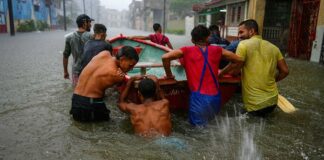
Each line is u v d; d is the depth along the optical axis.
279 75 5.14
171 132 4.22
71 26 75.56
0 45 17.61
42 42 20.41
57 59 11.74
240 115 5.10
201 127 4.42
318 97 6.55
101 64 4.48
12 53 13.55
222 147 3.80
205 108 4.36
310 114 5.28
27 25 39.34
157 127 3.98
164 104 4.14
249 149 3.78
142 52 8.17
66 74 6.75
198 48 4.44
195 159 3.47
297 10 14.60
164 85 4.69
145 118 4.01
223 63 6.06
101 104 4.54
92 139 3.98
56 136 4.09
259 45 4.86
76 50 6.41
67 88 6.81
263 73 4.82
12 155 3.54
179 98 5.05
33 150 3.67
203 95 4.36
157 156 3.51
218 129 4.42
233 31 20.77
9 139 3.99
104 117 4.64
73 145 3.80
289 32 15.19
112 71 4.33
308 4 14.06
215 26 7.51
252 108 4.96
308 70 10.38
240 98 6.22
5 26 33.56
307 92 7.02
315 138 4.20
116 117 4.90
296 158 3.58
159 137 3.94
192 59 4.40
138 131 4.02
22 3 40.16
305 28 14.38
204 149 3.73
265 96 4.86
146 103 4.16
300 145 3.95
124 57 4.30
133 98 4.62
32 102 5.70
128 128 4.40
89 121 4.57
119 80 4.39
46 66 9.94
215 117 4.61
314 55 13.04
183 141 3.92
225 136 4.16
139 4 96.56
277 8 16.53
